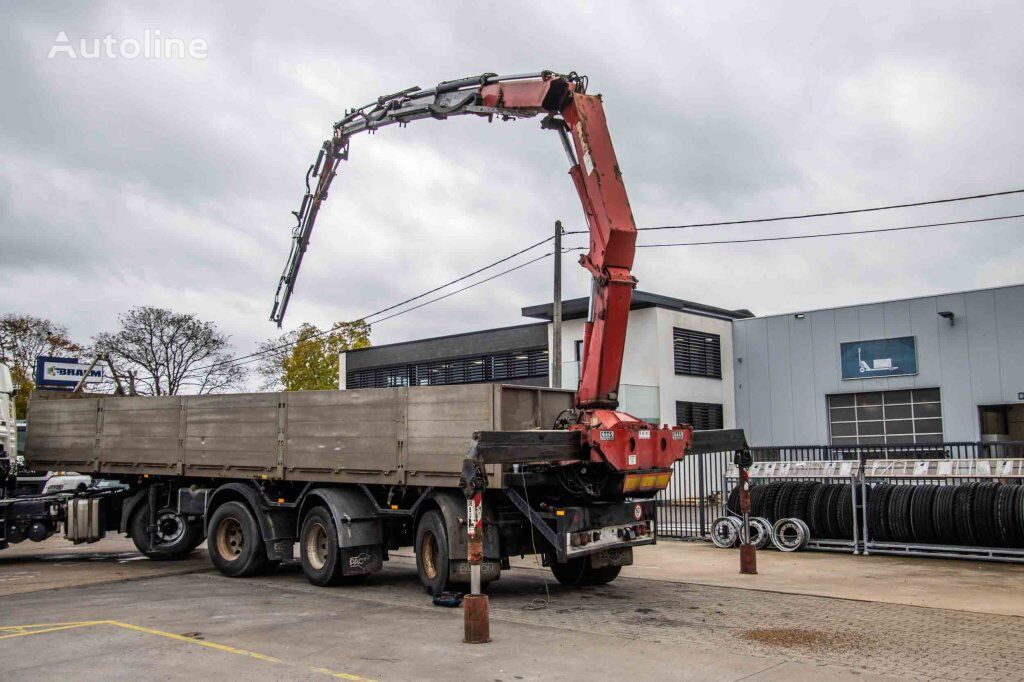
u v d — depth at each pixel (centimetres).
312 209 1471
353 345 4875
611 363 1050
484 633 810
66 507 1561
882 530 1473
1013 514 1327
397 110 1295
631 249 1044
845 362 3075
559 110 1084
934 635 830
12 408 1722
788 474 1631
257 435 1302
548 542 1107
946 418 2805
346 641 821
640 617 940
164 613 984
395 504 1166
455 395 1063
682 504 1914
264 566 1301
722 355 3434
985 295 2752
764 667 703
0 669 715
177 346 4744
